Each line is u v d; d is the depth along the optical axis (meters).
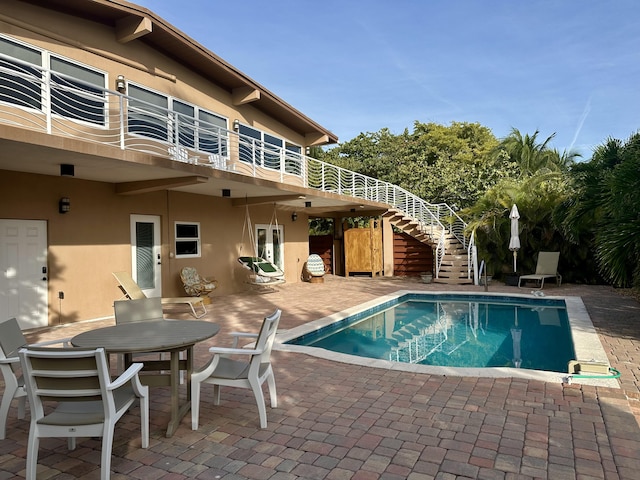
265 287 14.70
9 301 8.05
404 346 8.11
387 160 27.73
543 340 8.50
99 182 9.58
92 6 8.96
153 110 10.76
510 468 3.09
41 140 6.04
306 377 5.22
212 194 12.47
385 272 19.42
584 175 10.37
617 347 6.46
